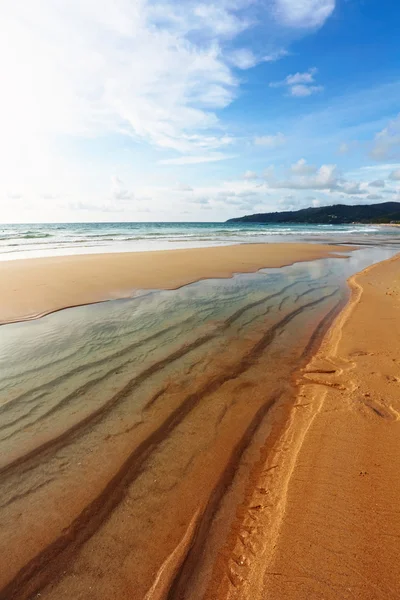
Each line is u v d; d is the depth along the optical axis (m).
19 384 4.64
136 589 2.12
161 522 2.58
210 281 12.23
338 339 6.17
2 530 2.50
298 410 4.02
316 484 2.79
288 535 2.35
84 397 4.32
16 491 2.86
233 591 2.06
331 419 3.68
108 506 2.73
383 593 1.92
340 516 2.46
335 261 18.55
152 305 8.82
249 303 9.10
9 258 17.92
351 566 2.09
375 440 3.28
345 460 3.04
